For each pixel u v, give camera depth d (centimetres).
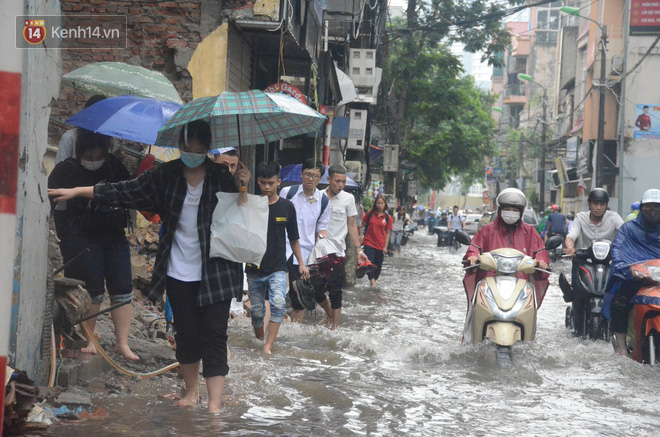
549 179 5997
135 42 1141
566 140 5222
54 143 1009
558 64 6216
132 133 569
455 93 4019
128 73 793
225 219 463
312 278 869
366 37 2183
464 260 784
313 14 1461
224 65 1132
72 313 501
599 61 3822
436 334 896
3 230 282
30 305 425
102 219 541
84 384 510
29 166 417
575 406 548
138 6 1137
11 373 348
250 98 473
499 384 619
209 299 464
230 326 849
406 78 3406
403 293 1370
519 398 570
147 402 493
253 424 455
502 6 3228
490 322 719
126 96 627
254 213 468
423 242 3962
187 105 483
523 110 8344
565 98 5603
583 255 866
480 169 7725
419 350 738
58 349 507
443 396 568
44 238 447
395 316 1051
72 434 408
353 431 455
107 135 558
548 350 748
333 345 778
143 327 706
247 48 1295
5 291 282
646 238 739
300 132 527
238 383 570
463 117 4891
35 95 424
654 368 688
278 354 715
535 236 786
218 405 478
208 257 466
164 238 471
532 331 722
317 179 879
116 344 572
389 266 2080
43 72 436
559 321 1072
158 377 565
